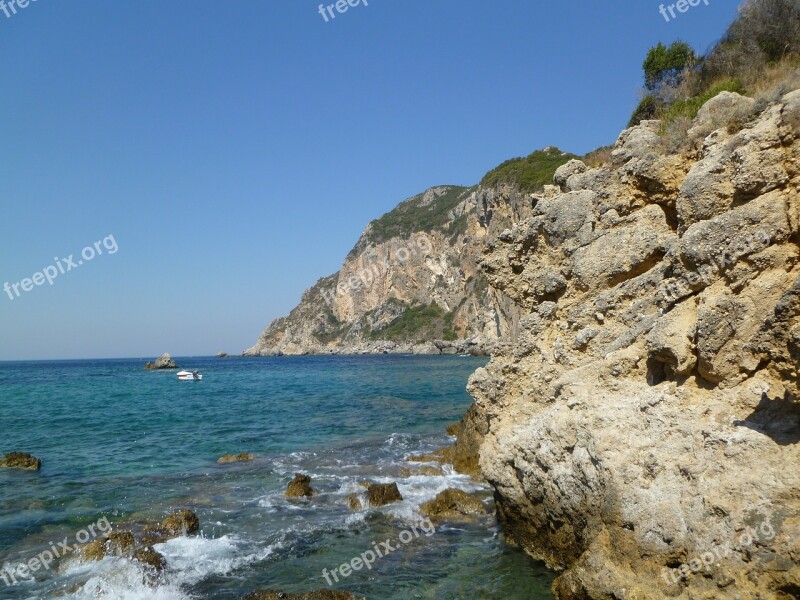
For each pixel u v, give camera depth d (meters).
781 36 12.04
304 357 184.38
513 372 10.91
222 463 19.23
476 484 15.36
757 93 9.25
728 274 7.25
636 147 10.48
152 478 17.00
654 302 8.97
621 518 7.31
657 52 19.31
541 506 9.38
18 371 113.69
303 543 11.20
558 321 10.54
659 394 7.79
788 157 7.06
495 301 76.12
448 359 115.19
